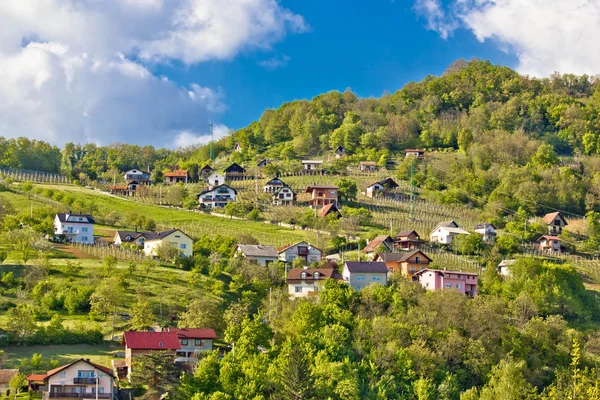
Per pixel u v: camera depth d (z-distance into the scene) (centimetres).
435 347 12275
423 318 13062
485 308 13550
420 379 11169
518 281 16038
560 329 13775
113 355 11606
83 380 10044
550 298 15525
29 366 10869
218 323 12975
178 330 11838
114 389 10344
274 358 11375
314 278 15638
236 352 11312
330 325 12494
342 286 14488
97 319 12925
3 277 14038
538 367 12525
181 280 15225
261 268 16138
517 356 12606
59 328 12075
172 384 10162
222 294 14725
